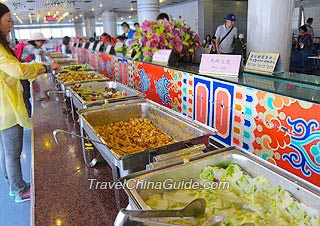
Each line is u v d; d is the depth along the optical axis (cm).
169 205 74
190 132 118
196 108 165
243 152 88
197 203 68
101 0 920
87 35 1864
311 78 132
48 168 127
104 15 1360
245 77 141
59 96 273
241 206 73
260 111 117
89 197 103
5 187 225
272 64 148
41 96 279
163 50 218
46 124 191
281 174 74
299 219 64
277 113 109
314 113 95
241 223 67
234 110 133
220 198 76
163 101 210
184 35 226
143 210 62
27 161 271
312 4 1041
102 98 183
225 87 137
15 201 205
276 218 67
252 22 225
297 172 105
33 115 214
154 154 93
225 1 1060
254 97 119
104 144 101
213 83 146
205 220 68
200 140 101
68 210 96
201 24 1049
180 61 231
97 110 146
